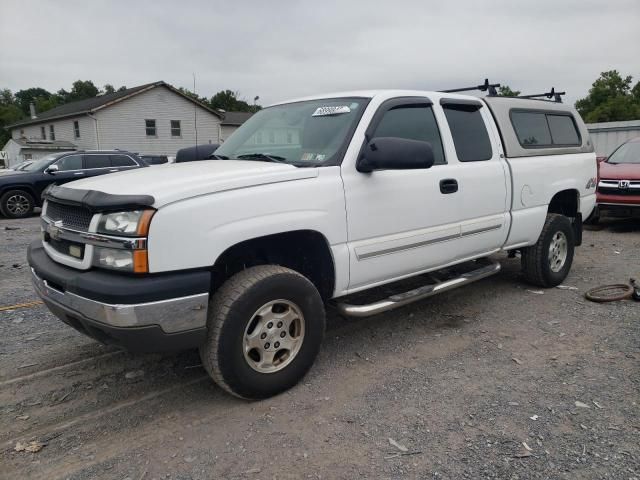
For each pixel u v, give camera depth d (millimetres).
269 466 2699
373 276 3844
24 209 13859
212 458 2777
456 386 3521
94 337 3049
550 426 3002
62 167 14336
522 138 5211
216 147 4945
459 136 4535
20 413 3264
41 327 4730
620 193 9484
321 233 3455
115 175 3537
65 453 2844
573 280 6129
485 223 4652
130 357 4074
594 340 4266
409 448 2824
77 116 33906
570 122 6004
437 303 5336
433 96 4398
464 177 4406
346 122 3830
